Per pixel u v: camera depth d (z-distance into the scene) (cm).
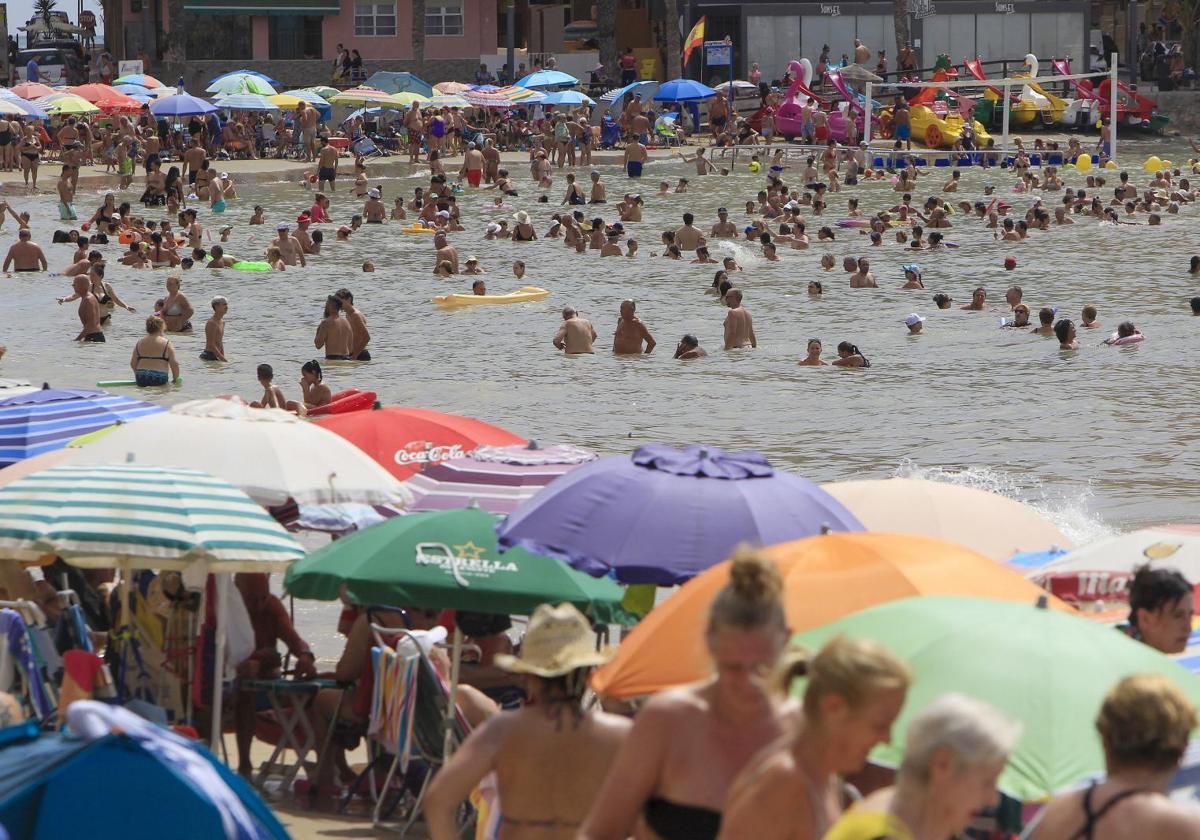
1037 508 4888
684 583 2302
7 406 3575
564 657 1634
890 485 3094
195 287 10025
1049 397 6688
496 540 2480
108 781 1477
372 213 13538
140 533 2291
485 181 16462
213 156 17562
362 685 2706
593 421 6284
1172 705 1316
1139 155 18462
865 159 17150
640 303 9431
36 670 2359
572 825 1636
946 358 7662
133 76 18512
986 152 17650
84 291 8525
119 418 3581
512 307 9331
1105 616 2422
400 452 3403
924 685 1616
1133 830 1308
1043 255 11256
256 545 2330
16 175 15550
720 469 2495
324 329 7588
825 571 2052
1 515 2327
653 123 19138
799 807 1270
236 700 2756
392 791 2686
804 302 9431
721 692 1426
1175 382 6969
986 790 1195
